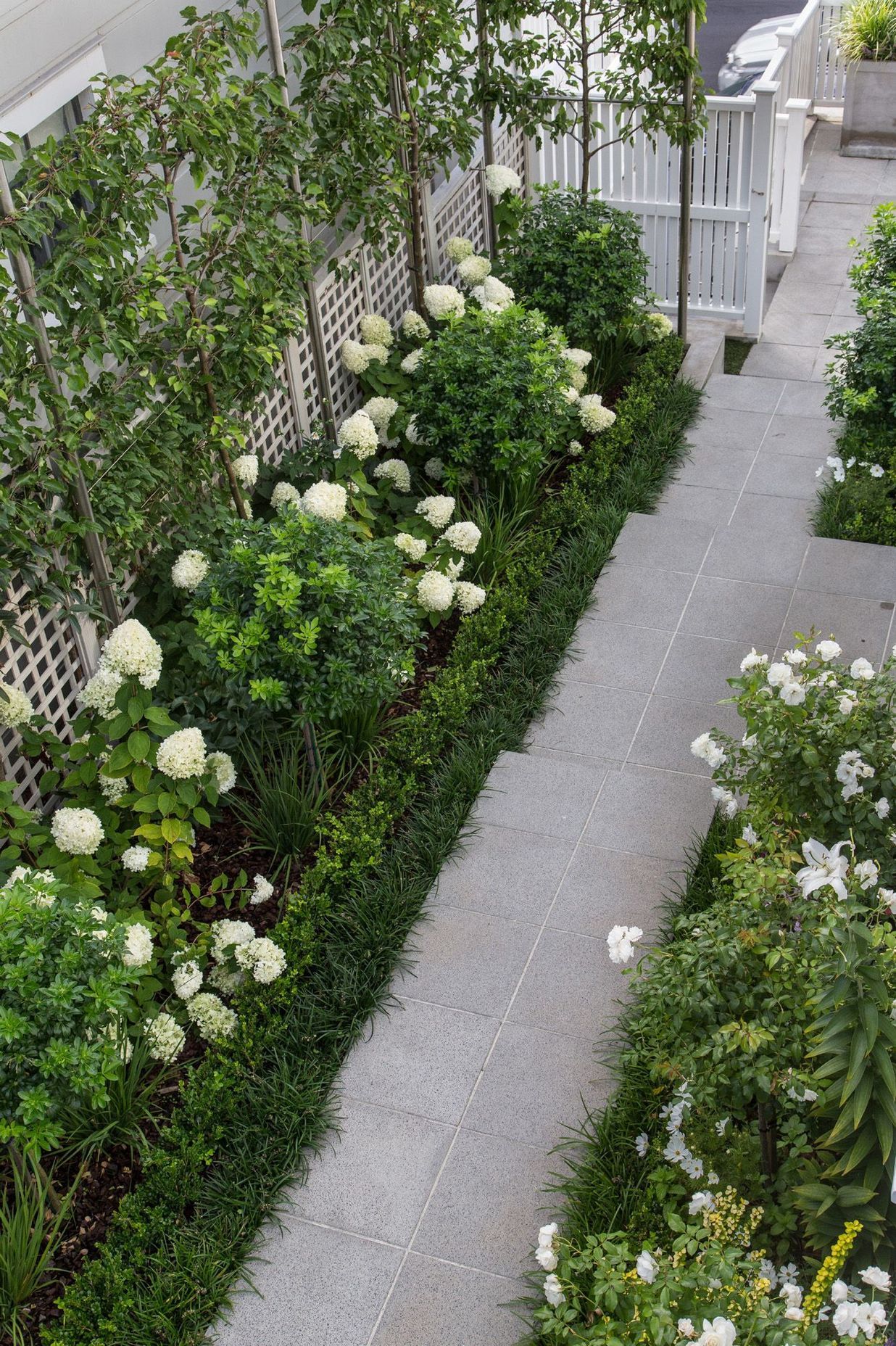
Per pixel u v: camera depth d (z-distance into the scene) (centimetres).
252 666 468
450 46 729
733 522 700
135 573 562
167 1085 430
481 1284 365
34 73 500
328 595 466
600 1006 442
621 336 799
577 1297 304
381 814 511
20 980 337
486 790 535
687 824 511
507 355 652
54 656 534
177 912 461
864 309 707
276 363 659
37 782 517
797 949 338
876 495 689
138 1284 368
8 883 378
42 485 462
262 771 510
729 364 883
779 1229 331
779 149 964
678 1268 281
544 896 485
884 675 401
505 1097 415
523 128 848
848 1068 304
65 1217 390
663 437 758
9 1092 343
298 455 654
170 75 504
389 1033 439
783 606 632
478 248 912
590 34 971
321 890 486
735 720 570
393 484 683
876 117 1130
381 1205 388
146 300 498
